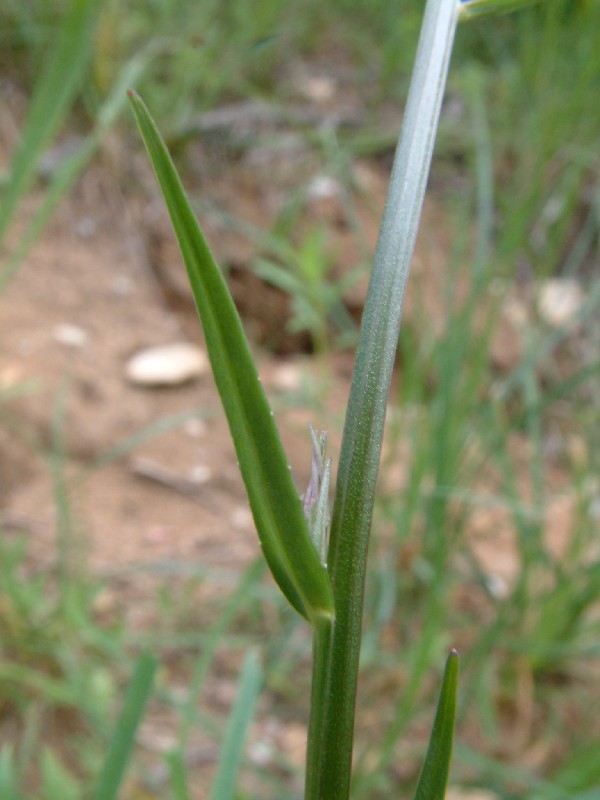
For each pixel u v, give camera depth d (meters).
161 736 0.26
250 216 0.48
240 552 0.33
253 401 0.07
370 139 0.47
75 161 0.27
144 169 0.47
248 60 0.51
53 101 0.23
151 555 0.32
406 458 0.37
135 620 0.29
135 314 0.43
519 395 0.42
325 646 0.08
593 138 0.39
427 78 0.08
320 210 0.49
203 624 0.30
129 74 0.29
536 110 0.43
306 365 0.44
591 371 0.30
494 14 0.08
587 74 0.32
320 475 0.08
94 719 0.23
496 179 0.49
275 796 0.25
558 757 0.27
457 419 0.29
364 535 0.07
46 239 0.43
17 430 0.35
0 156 0.43
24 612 0.26
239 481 0.37
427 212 0.50
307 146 0.51
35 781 0.24
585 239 0.39
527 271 0.47
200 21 0.48
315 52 0.59
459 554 0.33
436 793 0.08
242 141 0.50
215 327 0.07
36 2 0.46
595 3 0.40
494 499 0.29
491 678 0.29
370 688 0.29
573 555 0.31
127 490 0.35
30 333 0.40
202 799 0.25
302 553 0.07
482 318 0.45
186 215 0.07
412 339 0.33
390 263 0.08
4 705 0.26
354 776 0.24
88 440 0.37
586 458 0.35
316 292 0.36
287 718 0.28
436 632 0.24
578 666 0.30
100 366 0.40
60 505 0.28
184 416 0.32
